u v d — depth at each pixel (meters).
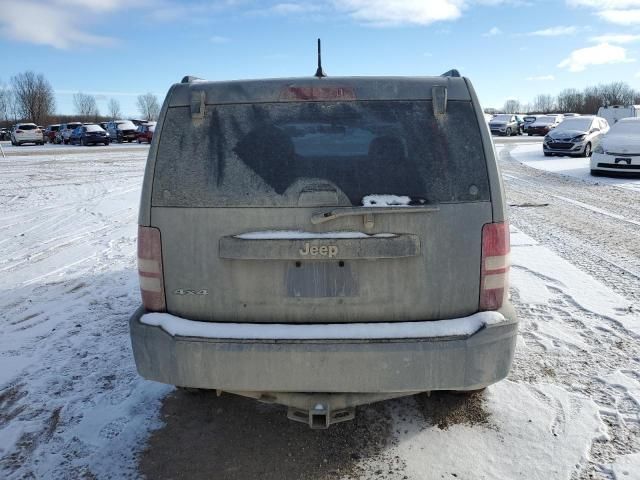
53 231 9.12
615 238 7.86
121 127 43.56
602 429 3.15
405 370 2.55
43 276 6.48
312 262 2.61
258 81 2.75
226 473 2.85
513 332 2.65
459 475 2.79
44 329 4.80
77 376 3.91
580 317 4.85
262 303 2.64
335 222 2.57
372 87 2.72
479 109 2.71
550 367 3.93
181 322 2.67
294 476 2.81
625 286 5.66
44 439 3.16
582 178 15.25
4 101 84.12
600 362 3.99
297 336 2.56
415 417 3.33
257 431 3.22
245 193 2.62
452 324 2.61
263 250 2.57
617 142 15.21
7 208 11.39
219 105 2.72
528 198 11.83
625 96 84.12
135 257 7.36
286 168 2.63
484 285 2.66
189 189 2.65
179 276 2.68
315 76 2.78
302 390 2.60
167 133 2.71
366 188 2.60
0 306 5.43
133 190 14.11
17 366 4.07
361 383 2.56
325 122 2.68
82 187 14.68
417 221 2.59
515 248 7.35
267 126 2.69
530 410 3.37
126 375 3.93
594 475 2.76
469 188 2.63
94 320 5.02
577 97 89.62
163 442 3.12
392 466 2.87
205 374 2.61
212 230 2.63
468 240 2.63
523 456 2.92
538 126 43.03
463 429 3.19
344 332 2.57
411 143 2.65
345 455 2.98
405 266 2.61
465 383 2.59
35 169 20.06
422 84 2.73
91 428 3.26
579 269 6.30
